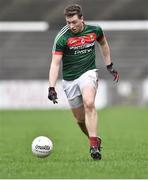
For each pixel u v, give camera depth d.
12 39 74.69
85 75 21.42
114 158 22.50
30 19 75.19
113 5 75.44
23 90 66.38
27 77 74.31
